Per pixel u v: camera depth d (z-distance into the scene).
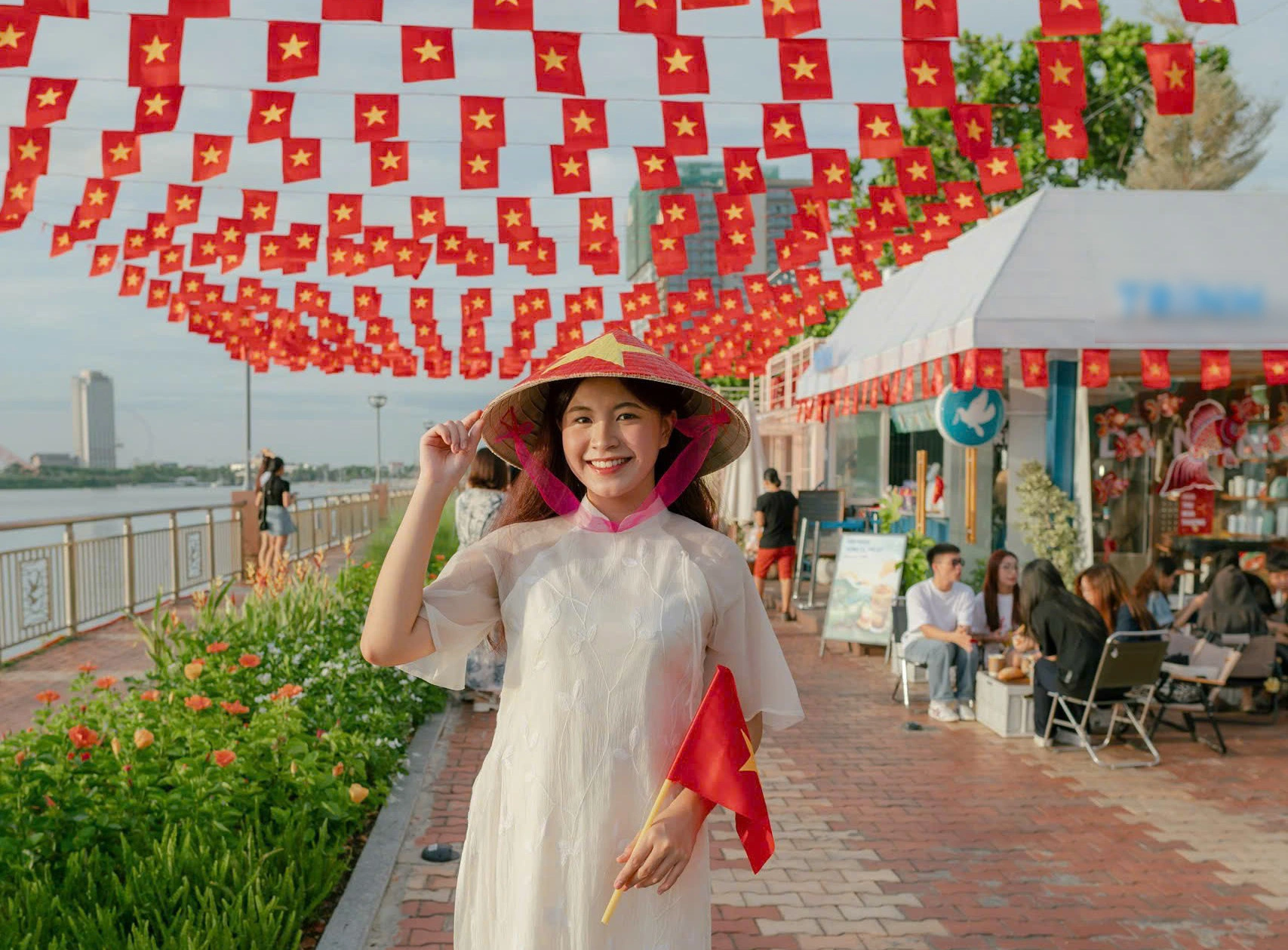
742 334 12.70
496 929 1.96
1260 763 7.02
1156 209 9.90
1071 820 5.82
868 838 5.53
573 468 2.05
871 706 8.72
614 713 1.89
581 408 2.02
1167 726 8.01
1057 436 10.60
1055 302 9.13
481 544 2.07
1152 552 11.62
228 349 13.38
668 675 1.92
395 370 13.81
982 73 22.84
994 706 7.84
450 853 4.91
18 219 5.39
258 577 8.16
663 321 12.15
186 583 14.23
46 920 3.28
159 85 4.19
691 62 4.48
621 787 1.88
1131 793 6.34
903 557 11.02
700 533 2.10
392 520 13.34
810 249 7.77
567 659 1.91
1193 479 11.44
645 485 2.11
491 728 7.43
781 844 5.42
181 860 3.63
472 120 5.23
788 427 24.03
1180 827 5.71
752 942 4.25
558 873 1.88
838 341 15.23
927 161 6.98
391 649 1.88
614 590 1.95
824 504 15.36
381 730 6.02
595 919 1.86
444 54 4.36
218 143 5.52
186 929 3.17
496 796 2.00
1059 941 4.29
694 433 2.19
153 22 4.15
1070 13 4.15
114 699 5.33
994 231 10.62
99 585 11.46
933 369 10.34
